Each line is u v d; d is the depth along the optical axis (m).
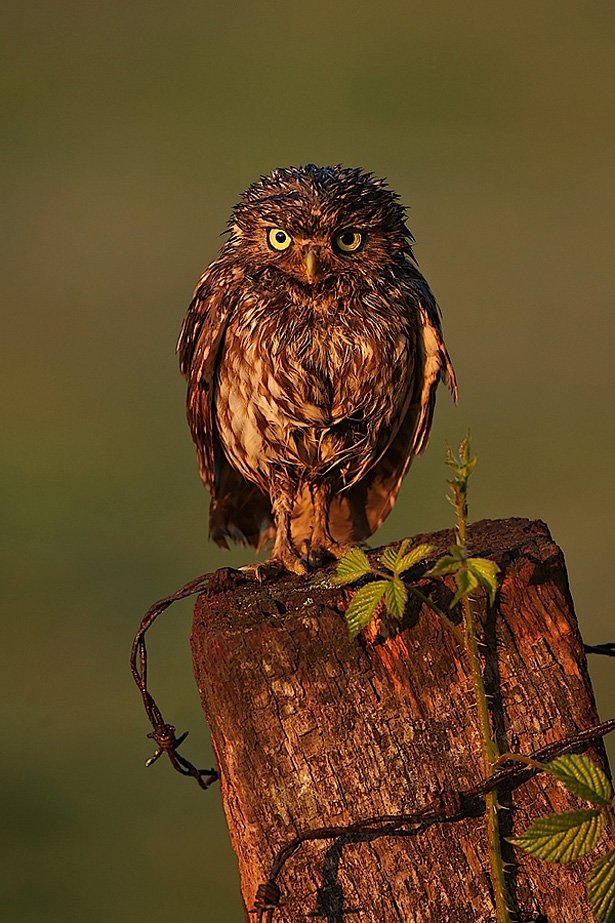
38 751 12.89
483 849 4.55
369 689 4.56
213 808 12.30
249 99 38.81
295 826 4.52
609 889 4.37
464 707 4.59
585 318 22.78
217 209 29.34
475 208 28.64
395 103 37.88
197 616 4.89
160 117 37.59
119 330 23.69
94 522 17.72
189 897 10.80
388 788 4.53
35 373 22.16
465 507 4.37
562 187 29.83
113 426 20.69
